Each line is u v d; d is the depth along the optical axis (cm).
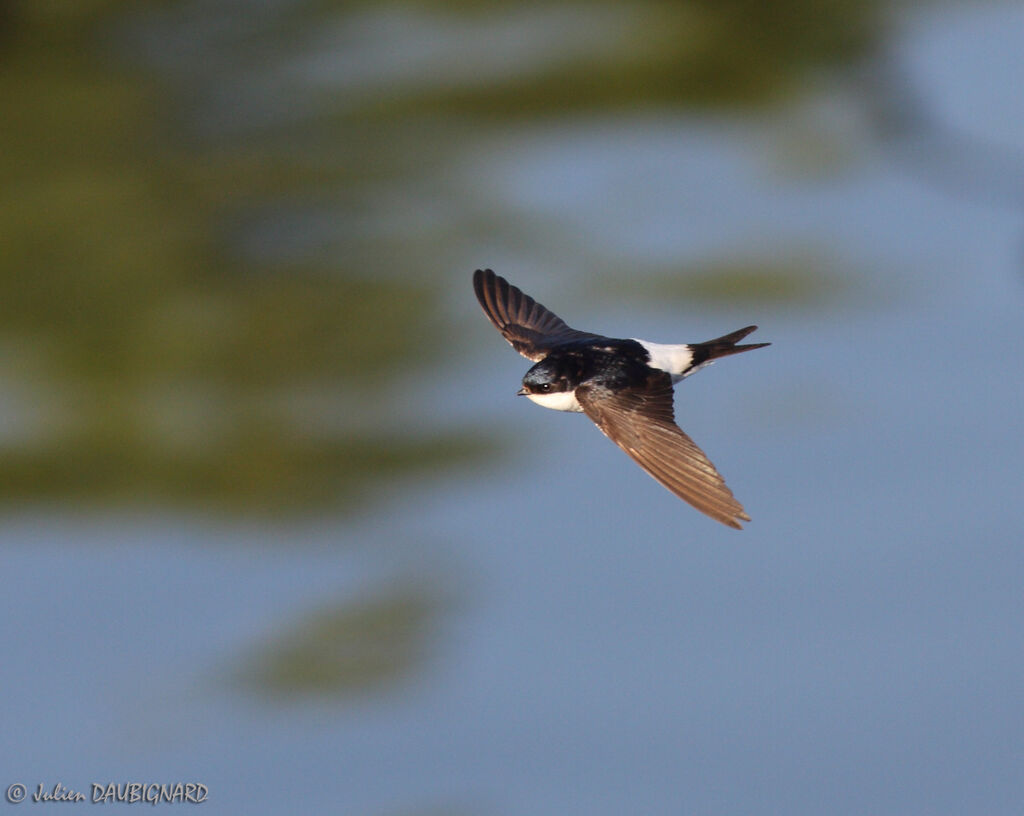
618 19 3303
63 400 2175
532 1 3359
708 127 2978
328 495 1895
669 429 754
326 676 1497
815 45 3116
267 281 2495
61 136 2922
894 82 2942
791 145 2825
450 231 2639
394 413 2089
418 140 2997
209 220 2733
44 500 1930
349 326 2334
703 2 3067
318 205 2750
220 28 3297
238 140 2967
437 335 2328
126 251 2550
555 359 799
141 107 3069
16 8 3253
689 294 2341
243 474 1952
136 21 3306
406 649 1510
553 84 3147
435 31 3381
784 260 2381
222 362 2286
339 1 3516
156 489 1980
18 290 2492
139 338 2338
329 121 3067
